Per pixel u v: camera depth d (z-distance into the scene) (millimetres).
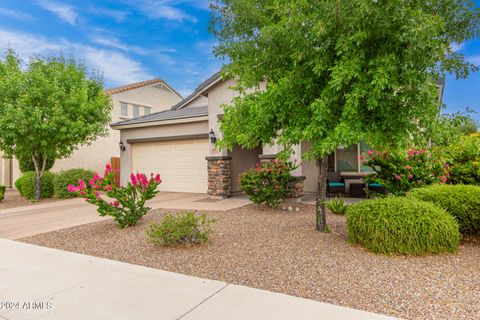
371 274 3854
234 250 4973
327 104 4309
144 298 3355
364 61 4094
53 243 5902
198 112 14102
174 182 14023
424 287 3459
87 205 10938
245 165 12617
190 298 3328
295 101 4812
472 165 7148
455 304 3059
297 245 5086
